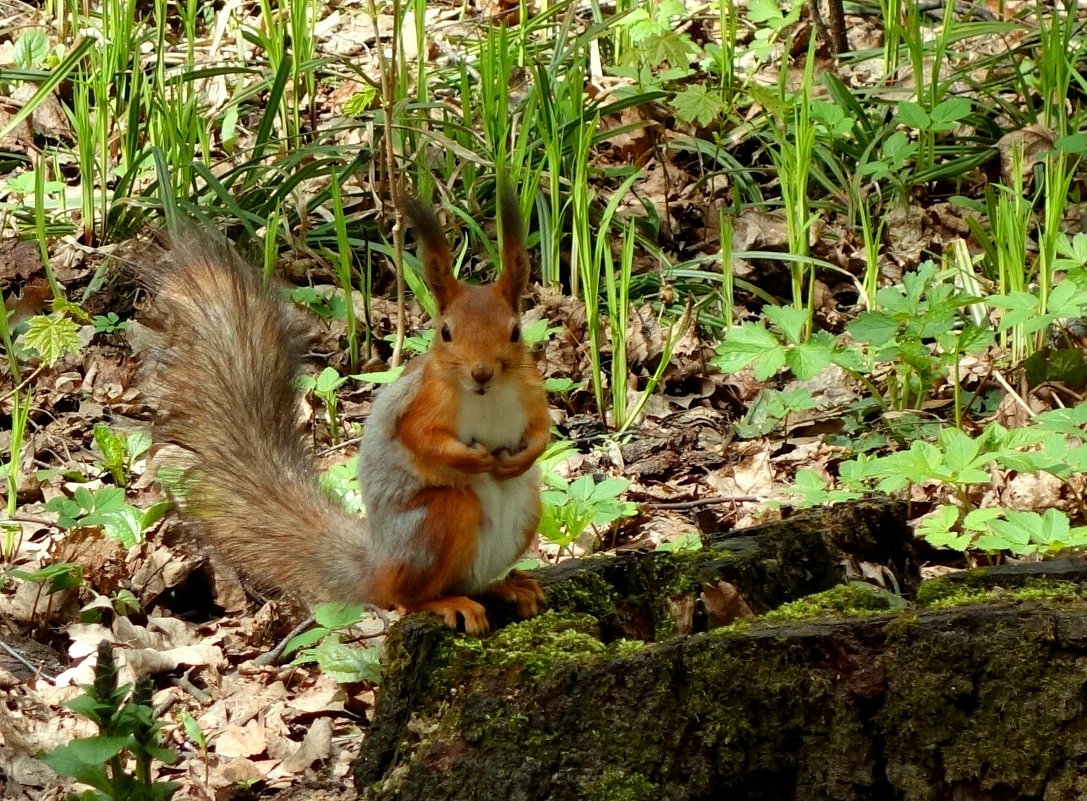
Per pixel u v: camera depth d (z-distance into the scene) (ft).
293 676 28.68
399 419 22.98
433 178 45.24
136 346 41.14
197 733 24.18
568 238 45.73
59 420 38.78
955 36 50.67
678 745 20.06
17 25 56.44
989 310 41.16
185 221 32.65
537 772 20.22
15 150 50.16
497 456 22.88
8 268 44.65
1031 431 29.45
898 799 19.92
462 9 57.82
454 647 21.44
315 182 48.32
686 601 24.09
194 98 48.93
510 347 22.39
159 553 31.91
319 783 24.91
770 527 26.21
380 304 43.86
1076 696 19.07
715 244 45.91
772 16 50.01
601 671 20.25
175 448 31.30
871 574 26.07
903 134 47.42
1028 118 48.70
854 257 45.09
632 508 30.89
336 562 25.90
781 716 20.03
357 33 56.44
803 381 38.75
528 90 50.44
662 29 47.32
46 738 26.07
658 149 48.37
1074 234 44.75
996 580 21.98
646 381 40.57
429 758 20.77
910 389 37.93
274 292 30.76
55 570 29.17
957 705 19.58
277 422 28.91
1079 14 55.57
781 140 43.04
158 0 47.80
